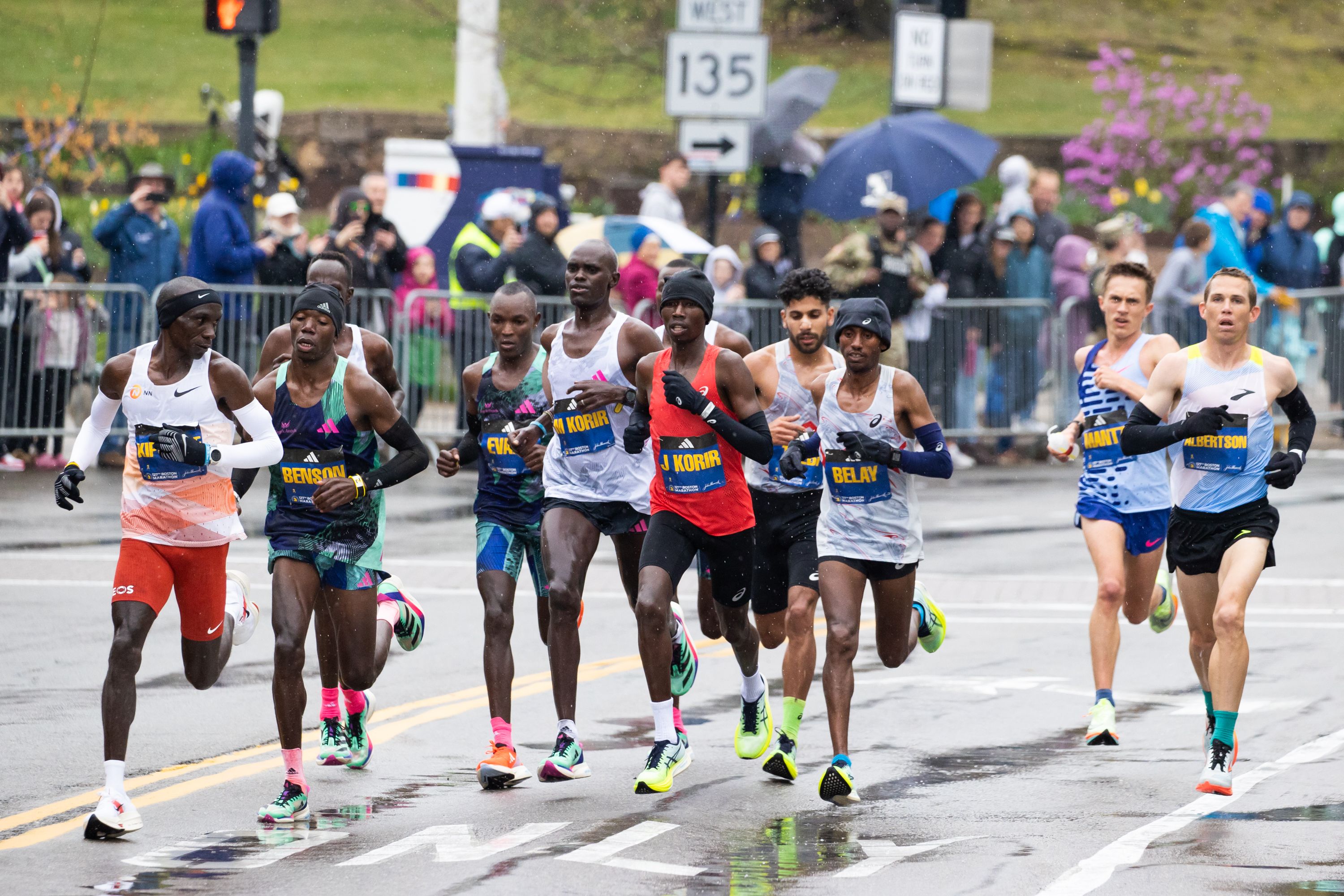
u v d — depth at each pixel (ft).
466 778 86.07
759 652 100.58
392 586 94.73
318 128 357.82
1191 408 87.86
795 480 85.20
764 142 250.98
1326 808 78.69
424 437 200.95
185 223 297.12
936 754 90.79
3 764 87.25
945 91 221.05
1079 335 212.64
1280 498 187.83
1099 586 96.17
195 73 418.72
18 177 187.62
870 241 197.47
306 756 90.53
